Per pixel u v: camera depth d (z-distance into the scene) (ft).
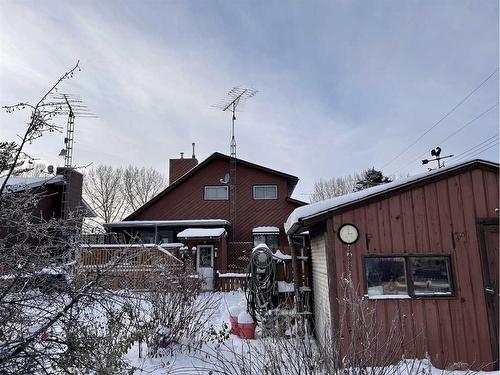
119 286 11.00
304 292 26.55
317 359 10.19
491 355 17.74
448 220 19.20
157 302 19.51
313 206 20.67
